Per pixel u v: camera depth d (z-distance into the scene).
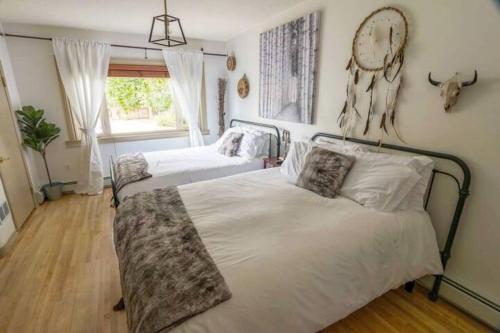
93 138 3.80
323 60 2.51
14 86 3.30
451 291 1.78
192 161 3.16
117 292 1.92
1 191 2.55
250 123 3.91
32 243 2.57
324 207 1.78
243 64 3.92
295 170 2.36
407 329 1.61
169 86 4.37
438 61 1.67
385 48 1.96
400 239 1.55
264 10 2.84
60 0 2.51
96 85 3.70
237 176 2.49
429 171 1.72
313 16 2.48
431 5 1.66
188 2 2.60
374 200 1.73
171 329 0.89
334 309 1.25
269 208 1.76
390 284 1.51
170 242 1.34
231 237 1.41
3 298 1.86
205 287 1.02
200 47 4.32
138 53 3.95
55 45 3.39
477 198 1.58
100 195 3.86
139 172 2.68
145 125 4.37
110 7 2.72
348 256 1.33
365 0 2.06
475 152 1.56
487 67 1.45
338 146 2.29
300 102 2.81
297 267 1.18
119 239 1.57
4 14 2.88
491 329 1.60
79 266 2.22
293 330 1.11
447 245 1.71
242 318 0.98
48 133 3.43
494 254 1.56
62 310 1.76
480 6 1.44
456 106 1.61
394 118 1.98
